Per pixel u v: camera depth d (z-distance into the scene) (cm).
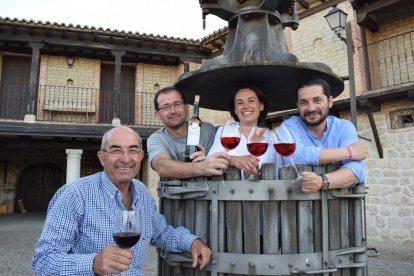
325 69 189
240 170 163
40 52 1138
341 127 189
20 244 713
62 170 1341
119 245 151
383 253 588
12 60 1145
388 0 711
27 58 1158
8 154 1274
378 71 784
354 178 164
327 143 189
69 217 159
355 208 172
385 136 700
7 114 1120
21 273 503
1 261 572
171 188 179
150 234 180
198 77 202
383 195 694
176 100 215
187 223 179
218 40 1087
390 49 777
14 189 1271
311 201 158
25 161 1294
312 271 151
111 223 164
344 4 782
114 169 168
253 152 172
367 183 718
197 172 168
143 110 1208
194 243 163
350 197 169
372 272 475
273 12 209
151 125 1103
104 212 164
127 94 1223
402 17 764
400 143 678
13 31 1001
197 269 170
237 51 204
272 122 867
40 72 1134
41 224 985
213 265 159
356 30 760
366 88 749
